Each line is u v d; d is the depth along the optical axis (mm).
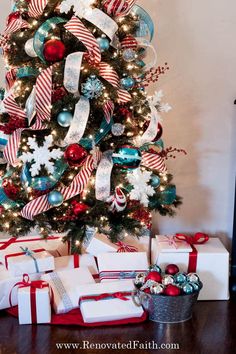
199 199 3486
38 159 2629
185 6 3244
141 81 2861
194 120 3379
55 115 2656
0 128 2729
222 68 3303
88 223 2854
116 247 3062
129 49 2711
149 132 2727
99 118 2729
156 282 2738
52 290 2812
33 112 2641
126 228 2871
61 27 2639
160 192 2855
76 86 2545
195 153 3420
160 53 3303
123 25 2748
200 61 3299
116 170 2754
